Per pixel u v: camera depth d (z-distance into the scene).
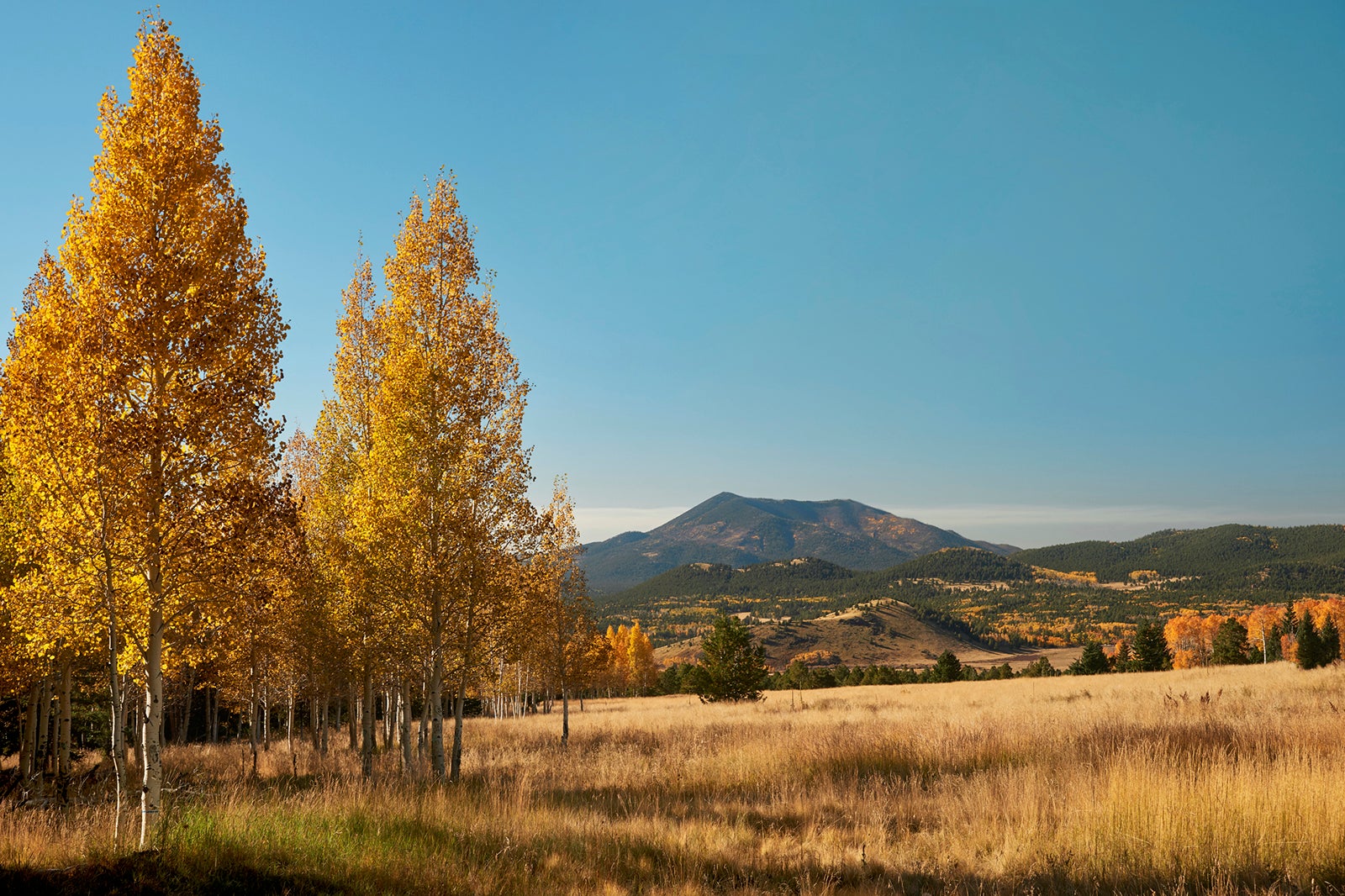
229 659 20.08
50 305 9.38
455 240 17.66
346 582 18.09
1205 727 14.14
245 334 10.20
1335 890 6.60
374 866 7.46
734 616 46.50
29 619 10.06
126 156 9.81
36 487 9.49
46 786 14.02
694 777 14.84
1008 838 8.45
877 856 8.56
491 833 9.34
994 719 18.62
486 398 17.11
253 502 9.86
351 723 29.23
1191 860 7.38
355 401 21.08
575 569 28.28
